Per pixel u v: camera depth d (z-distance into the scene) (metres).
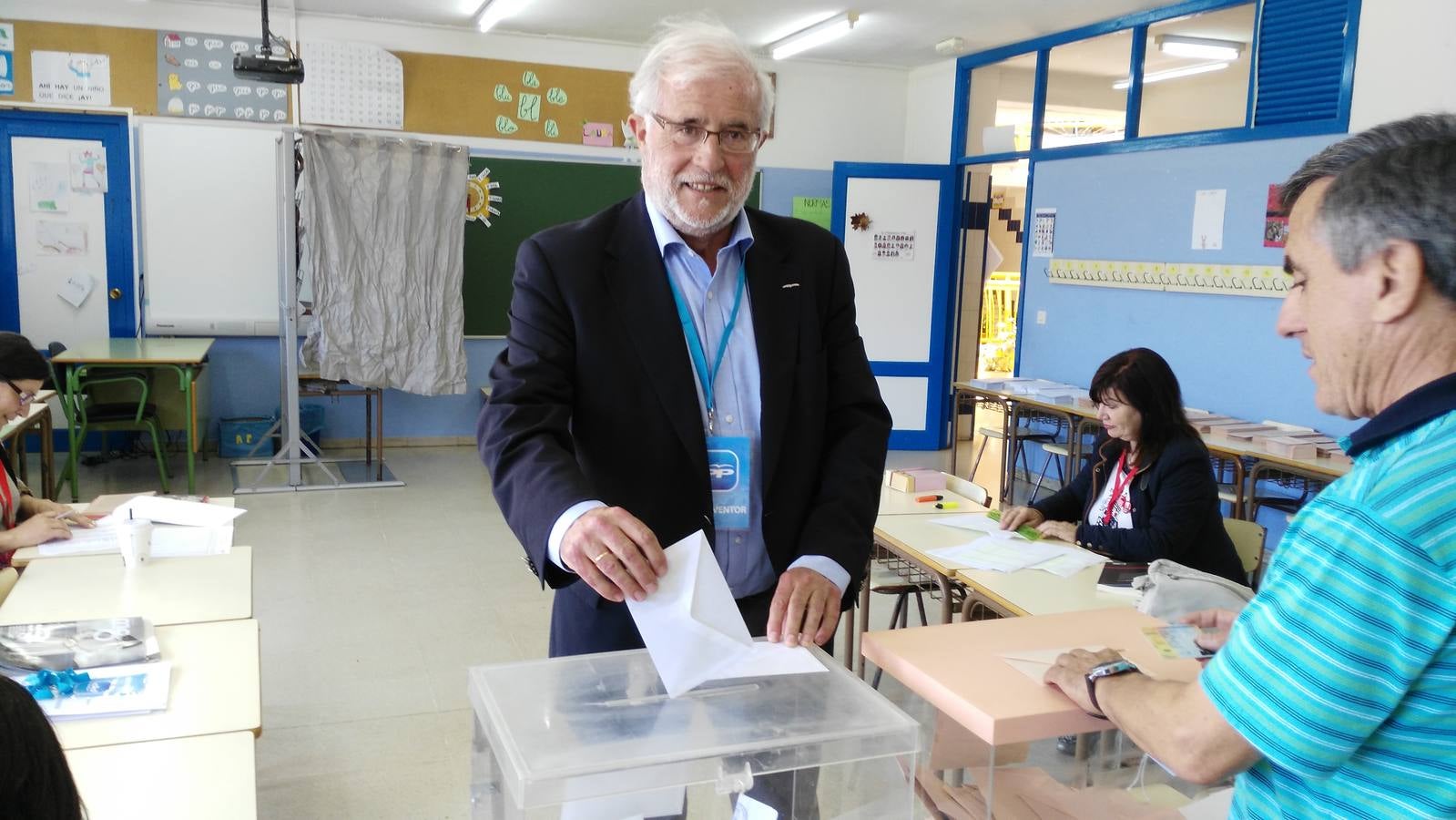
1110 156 6.12
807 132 7.82
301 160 5.84
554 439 1.19
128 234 6.46
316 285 5.76
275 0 6.19
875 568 3.96
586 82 7.14
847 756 0.94
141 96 6.30
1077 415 5.58
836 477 1.34
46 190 6.31
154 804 1.31
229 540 2.53
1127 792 1.12
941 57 7.52
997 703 1.03
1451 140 0.73
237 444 6.55
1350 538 0.74
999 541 2.79
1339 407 0.82
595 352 1.26
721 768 0.91
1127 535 2.67
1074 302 6.45
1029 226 6.84
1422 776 0.74
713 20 1.26
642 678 1.05
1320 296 0.80
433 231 5.98
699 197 1.22
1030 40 6.77
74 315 6.47
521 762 0.86
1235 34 5.41
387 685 3.24
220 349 6.64
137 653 1.76
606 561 1.00
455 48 6.85
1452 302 0.73
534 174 7.08
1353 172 0.77
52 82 6.18
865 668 2.91
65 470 5.33
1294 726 0.75
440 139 6.90
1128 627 1.28
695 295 1.31
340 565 4.46
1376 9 4.60
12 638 1.80
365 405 7.02
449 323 6.11
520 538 1.11
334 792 2.58
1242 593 1.92
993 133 7.10
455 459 6.80
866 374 1.44
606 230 1.31
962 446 7.96
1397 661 0.72
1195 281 5.56
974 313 8.16
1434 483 0.71
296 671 3.33
